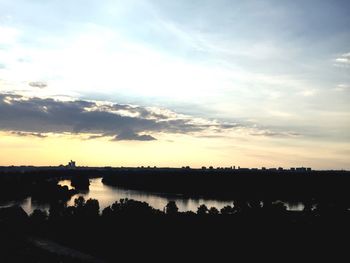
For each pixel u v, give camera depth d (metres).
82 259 149.12
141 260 155.12
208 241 176.75
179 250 167.00
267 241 172.88
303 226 190.50
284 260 151.25
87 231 199.25
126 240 182.62
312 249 160.75
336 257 152.75
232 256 157.00
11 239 166.88
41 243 174.12
